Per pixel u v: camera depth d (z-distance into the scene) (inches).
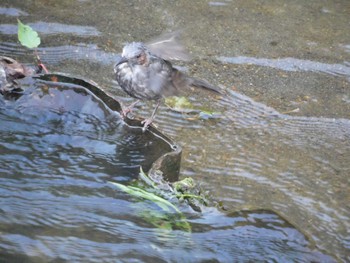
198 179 250.4
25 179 236.5
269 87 312.8
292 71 324.2
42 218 216.1
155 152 253.9
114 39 336.5
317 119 294.4
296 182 254.7
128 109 263.6
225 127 285.9
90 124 268.5
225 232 215.5
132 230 213.5
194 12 363.6
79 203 225.3
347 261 216.4
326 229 230.8
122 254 201.3
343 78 321.7
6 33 336.2
